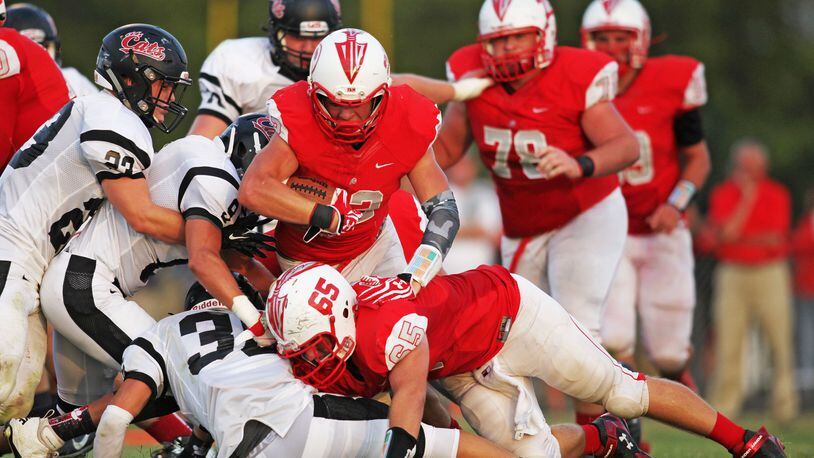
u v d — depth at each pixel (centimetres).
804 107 6525
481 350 1555
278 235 1691
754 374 3822
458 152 2222
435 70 6134
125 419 1486
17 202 1634
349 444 1420
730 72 6359
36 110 1828
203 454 1670
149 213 1564
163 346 1520
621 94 2458
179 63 1666
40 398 1973
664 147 2462
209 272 1501
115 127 1574
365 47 1470
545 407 3506
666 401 1623
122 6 6025
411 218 1798
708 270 3694
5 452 1675
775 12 6425
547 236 2195
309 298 1408
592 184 2119
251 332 1469
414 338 1419
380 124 1531
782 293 3488
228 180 1566
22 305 1582
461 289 1551
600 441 1688
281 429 1402
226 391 1424
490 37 2019
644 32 2400
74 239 1642
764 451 1614
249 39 2203
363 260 1712
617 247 2144
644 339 2562
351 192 1566
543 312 1582
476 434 1647
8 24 2281
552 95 2056
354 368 1462
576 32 5750
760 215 3494
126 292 1659
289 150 1527
